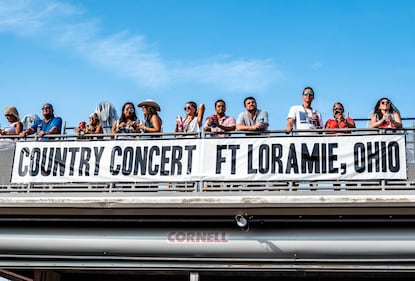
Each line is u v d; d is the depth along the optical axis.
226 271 10.83
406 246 10.30
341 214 10.65
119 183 11.55
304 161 11.14
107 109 13.02
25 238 11.27
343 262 10.53
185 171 11.40
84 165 11.77
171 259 10.94
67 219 11.28
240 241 10.74
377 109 11.49
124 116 12.32
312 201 10.56
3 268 11.45
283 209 10.70
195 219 10.99
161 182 11.43
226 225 10.91
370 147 11.04
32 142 12.06
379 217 10.55
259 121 11.59
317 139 11.21
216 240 10.81
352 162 11.02
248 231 10.80
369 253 10.41
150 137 12.18
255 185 11.41
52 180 11.80
